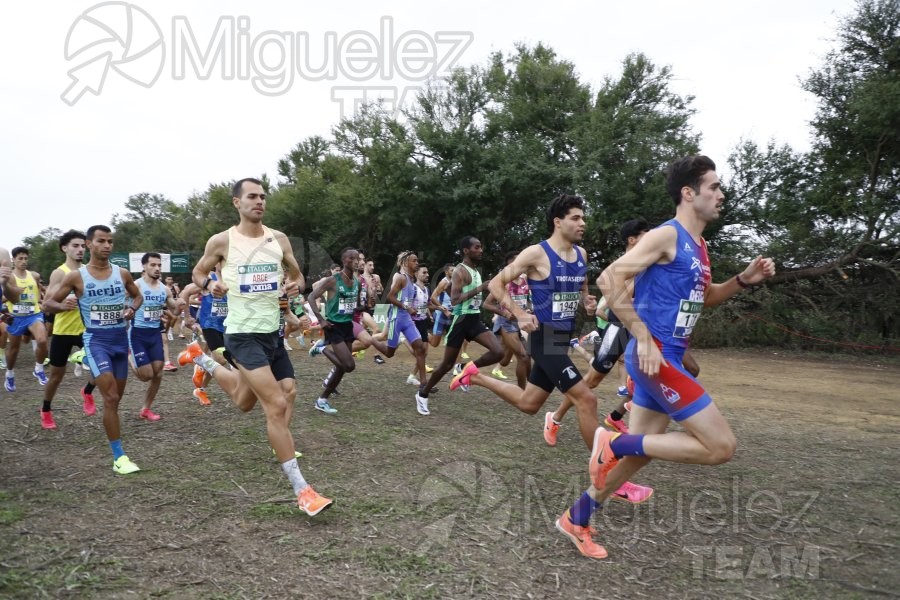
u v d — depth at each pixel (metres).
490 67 22.19
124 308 4.83
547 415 5.05
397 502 3.77
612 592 2.76
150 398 5.94
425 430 5.69
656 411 3.25
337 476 4.25
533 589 2.76
